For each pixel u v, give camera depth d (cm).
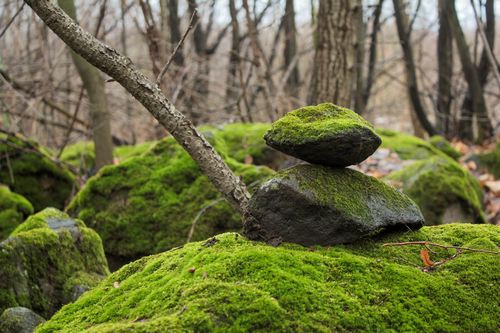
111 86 933
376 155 691
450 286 203
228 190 252
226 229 444
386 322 187
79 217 462
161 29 715
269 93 747
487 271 211
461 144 868
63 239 332
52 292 312
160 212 453
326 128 221
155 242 446
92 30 922
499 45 1336
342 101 603
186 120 250
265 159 590
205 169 253
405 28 866
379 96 1578
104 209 462
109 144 649
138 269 239
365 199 228
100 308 211
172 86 793
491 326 192
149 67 925
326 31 603
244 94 780
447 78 956
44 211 365
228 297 184
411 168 560
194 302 183
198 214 444
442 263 218
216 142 501
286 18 962
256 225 227
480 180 667
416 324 187
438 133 980
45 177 597
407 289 199
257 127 639
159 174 469
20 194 574
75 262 332
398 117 1473
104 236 453
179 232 446
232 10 812
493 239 238
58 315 217
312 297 189
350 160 228
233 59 860
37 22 790
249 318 177
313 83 623
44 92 703
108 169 476
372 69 980
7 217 480
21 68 834
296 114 238
